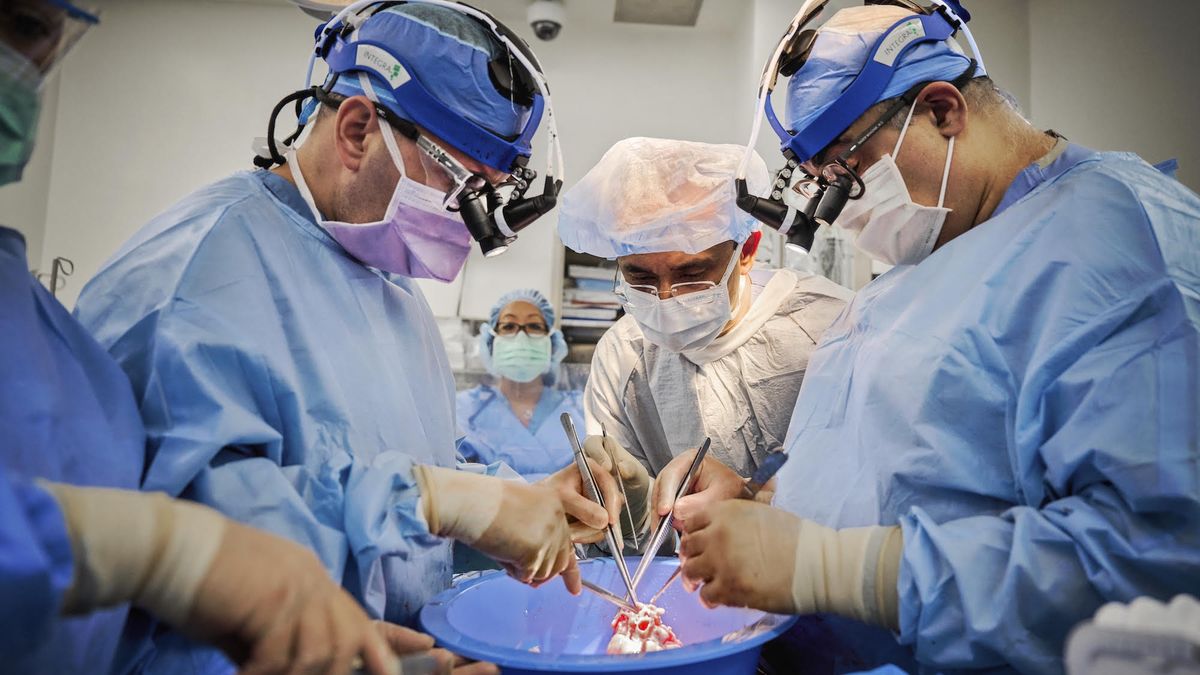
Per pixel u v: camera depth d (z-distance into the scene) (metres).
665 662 0.73
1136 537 0.70
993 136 1.02
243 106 4.38
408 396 1.08
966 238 1.01
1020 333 0.88
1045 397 0.81
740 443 1.63
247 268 0.93
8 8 0.61
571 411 3.80
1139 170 0.91
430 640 0.78
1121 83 2.88
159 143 4.34
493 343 3.81
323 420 0.94
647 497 1.40
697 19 4.36
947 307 0.96
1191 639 0.39
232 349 0.86
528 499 0.94
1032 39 3.39
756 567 0.83
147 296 0.86
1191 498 0.67
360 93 1.05
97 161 4.30
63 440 0.65
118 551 0.51
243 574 0.53
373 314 1.10
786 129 1.11
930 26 1.04
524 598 1.05
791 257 1.77
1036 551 0.74
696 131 4.42
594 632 1.06
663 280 1.51
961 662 0.75
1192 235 0.83
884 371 0.99
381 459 0.91
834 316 1.67
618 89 4.45
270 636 0.53
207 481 0.79
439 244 1.11
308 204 1.08
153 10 4.41
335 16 1.09
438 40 1.04
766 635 0.80
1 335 0.63
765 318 1.67
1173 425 0.70
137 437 0.76
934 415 0.91
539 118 1.08
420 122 1.02
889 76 1.01
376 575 0.87
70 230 4.25
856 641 0.95
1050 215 0.91
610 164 1.50
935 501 0.91
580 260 4.46
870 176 1.03
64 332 0.74
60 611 0.48
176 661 0.77
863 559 0.81
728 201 1.40
